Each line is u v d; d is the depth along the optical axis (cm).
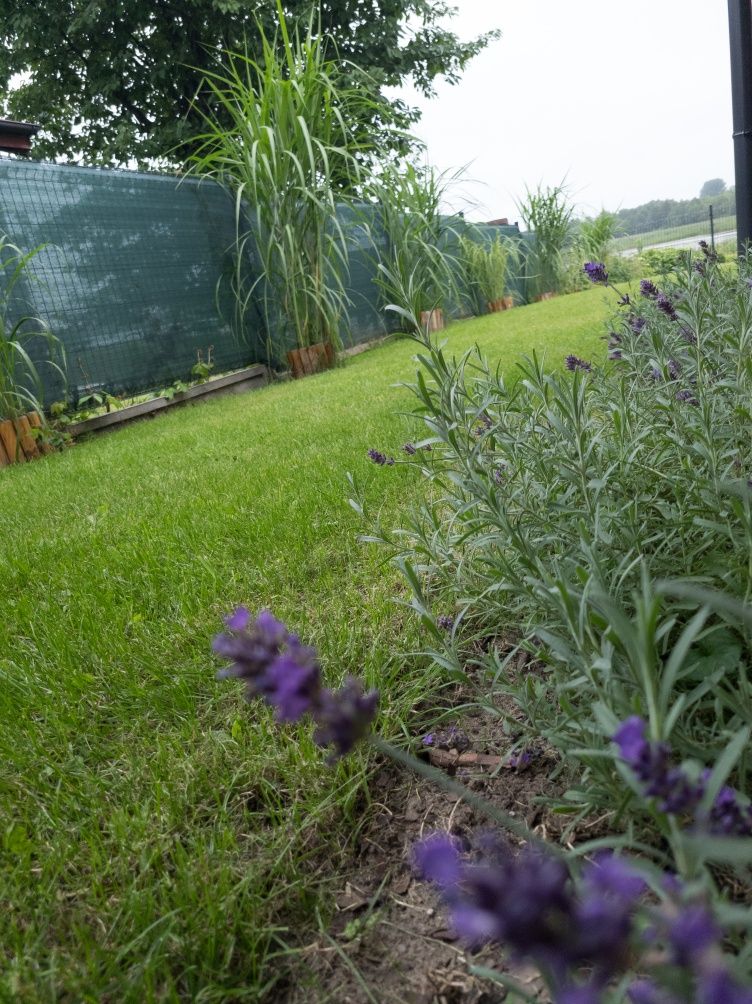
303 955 114
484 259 1481
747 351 199
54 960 111
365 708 75
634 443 175
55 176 712
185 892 119
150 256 807
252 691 75
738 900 102
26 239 685
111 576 271
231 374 900
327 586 233
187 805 145
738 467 190
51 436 652
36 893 126
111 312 761
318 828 138
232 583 243
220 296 896
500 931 39
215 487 379
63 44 1691
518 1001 98
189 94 1723
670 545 168
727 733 106
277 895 125
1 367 628
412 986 106
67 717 182
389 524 269
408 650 185
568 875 89
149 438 596
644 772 62
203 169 995
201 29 1603
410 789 146
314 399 639
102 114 1789
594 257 1852
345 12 1627
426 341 168
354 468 352
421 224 1108
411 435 396
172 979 108
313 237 908
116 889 126
